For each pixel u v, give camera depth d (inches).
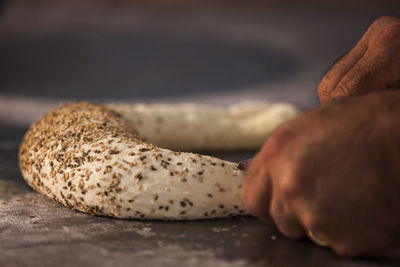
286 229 21.1
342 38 97.0
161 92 58.7
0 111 45.3
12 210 23.7
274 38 99.3
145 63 77.0
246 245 21.2
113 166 22.6
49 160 23.9
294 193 20.3
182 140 31.4
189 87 61.6
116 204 22.6
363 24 109.8
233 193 22.8
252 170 21.3
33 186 25.0
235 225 22.5
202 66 75.4
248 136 32.4
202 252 20.8
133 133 26.1
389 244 20.2
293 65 76.5
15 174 27.8
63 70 71.8
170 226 22.4
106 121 25.7
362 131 20.2
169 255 20.7
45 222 22.7
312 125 20.6
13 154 31.4
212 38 100.5
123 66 75.0
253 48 90.6
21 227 22.4
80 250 20.9
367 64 22.6
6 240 21.5
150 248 21.0
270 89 59.6
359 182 20.0
